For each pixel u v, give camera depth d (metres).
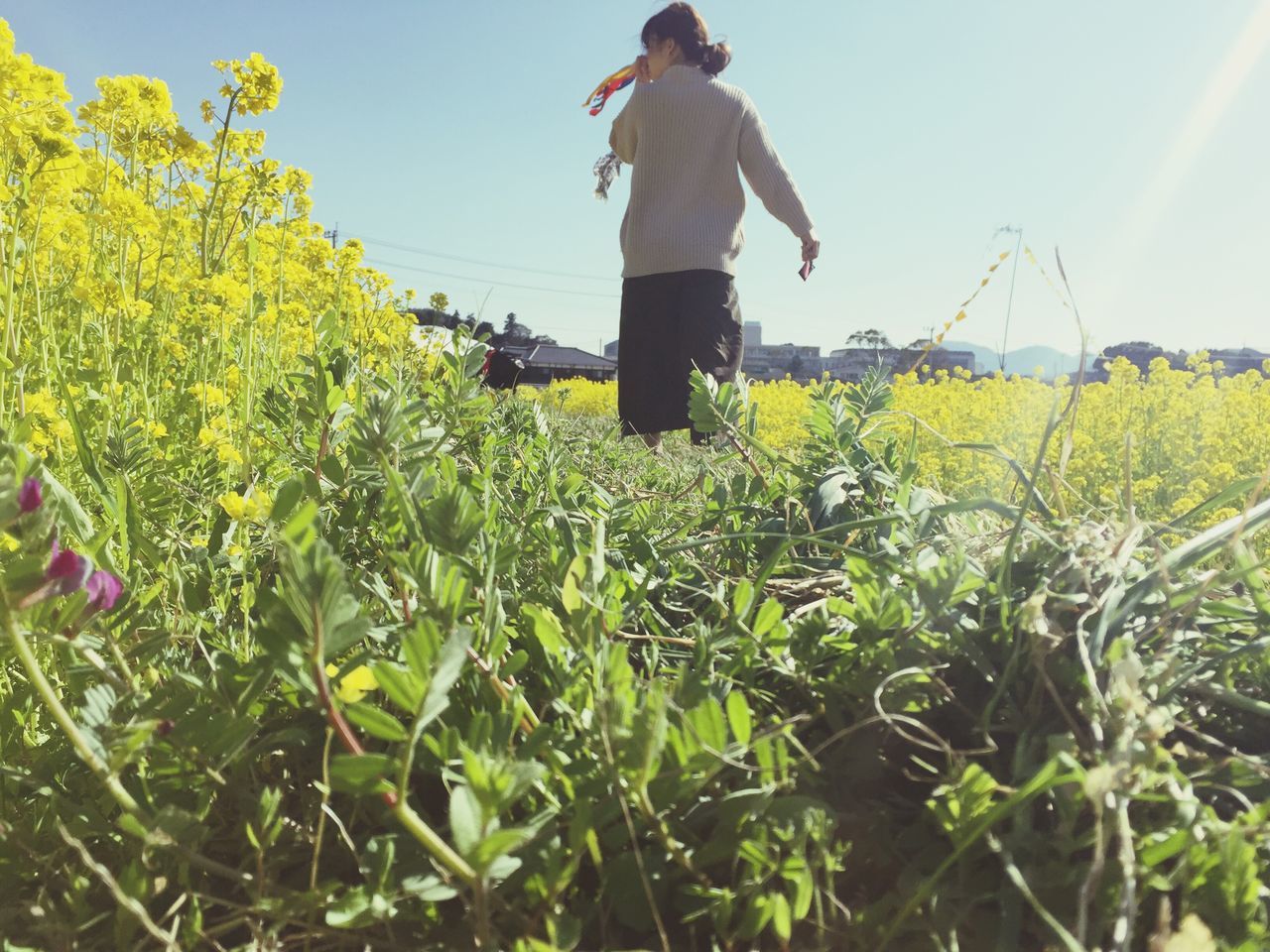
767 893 0.73
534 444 2.00
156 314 2.67
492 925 0.70
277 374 2.62
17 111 2.03
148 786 0.82
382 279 4.21
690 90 4.70
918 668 0.86
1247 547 1.06
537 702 0.96
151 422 1.89
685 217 4.76
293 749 0.92
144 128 2.86
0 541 0.91
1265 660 0.94
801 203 4.77
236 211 2.91
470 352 1.51
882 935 0.71
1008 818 0.77
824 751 0.88
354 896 0.69
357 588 1.12
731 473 2.01
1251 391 7.56
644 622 1.21
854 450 1.61
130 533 1.20
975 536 1.37
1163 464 6.45
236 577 1.31
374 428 1.03
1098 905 0.69
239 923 0.75
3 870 0.84
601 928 0.73
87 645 0.84
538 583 1.19
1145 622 0.98
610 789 0.74
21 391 1.52
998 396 8.23
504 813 0.77
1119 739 0.71
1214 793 0.84
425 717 0.61
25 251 1.87
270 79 2.60
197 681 0.86
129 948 0.72
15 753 1.04
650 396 4.89
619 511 1.48
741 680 0.99
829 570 1.35
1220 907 0.66
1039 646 0.87
